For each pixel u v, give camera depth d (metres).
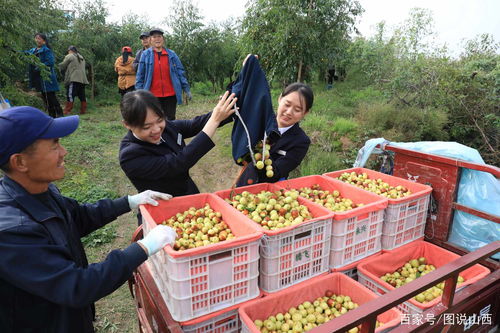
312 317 2.08
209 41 14.45
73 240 1.64
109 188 6.18
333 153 6.73
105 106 13.08
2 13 5.89
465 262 1.90
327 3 7.83
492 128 7.48
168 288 1.80
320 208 2.35
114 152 7.77
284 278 2.12
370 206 2.38
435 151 3.07
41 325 1.45
